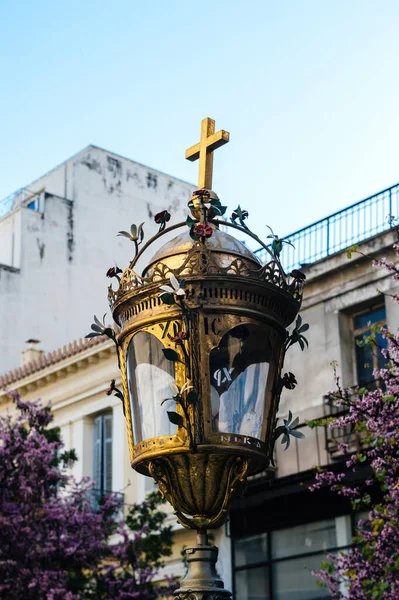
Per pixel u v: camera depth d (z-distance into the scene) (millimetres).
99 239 33562
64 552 18688
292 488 19703
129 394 4824
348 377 20141
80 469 24750
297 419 4816
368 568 13359
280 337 4793
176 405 4488
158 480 4602
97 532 19422
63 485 19844
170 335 4602
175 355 4477
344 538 18969
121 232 4906
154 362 4676
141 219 34594
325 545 19328
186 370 4500
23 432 20031
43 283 32125
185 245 4844
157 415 4602
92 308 32812
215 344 4535
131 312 4773
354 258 20156
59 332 31922
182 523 4559
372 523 13086
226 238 4895
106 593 19281
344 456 18922
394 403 12727
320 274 20766
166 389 4605
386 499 13289
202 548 4594
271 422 4695
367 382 19016
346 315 20547
